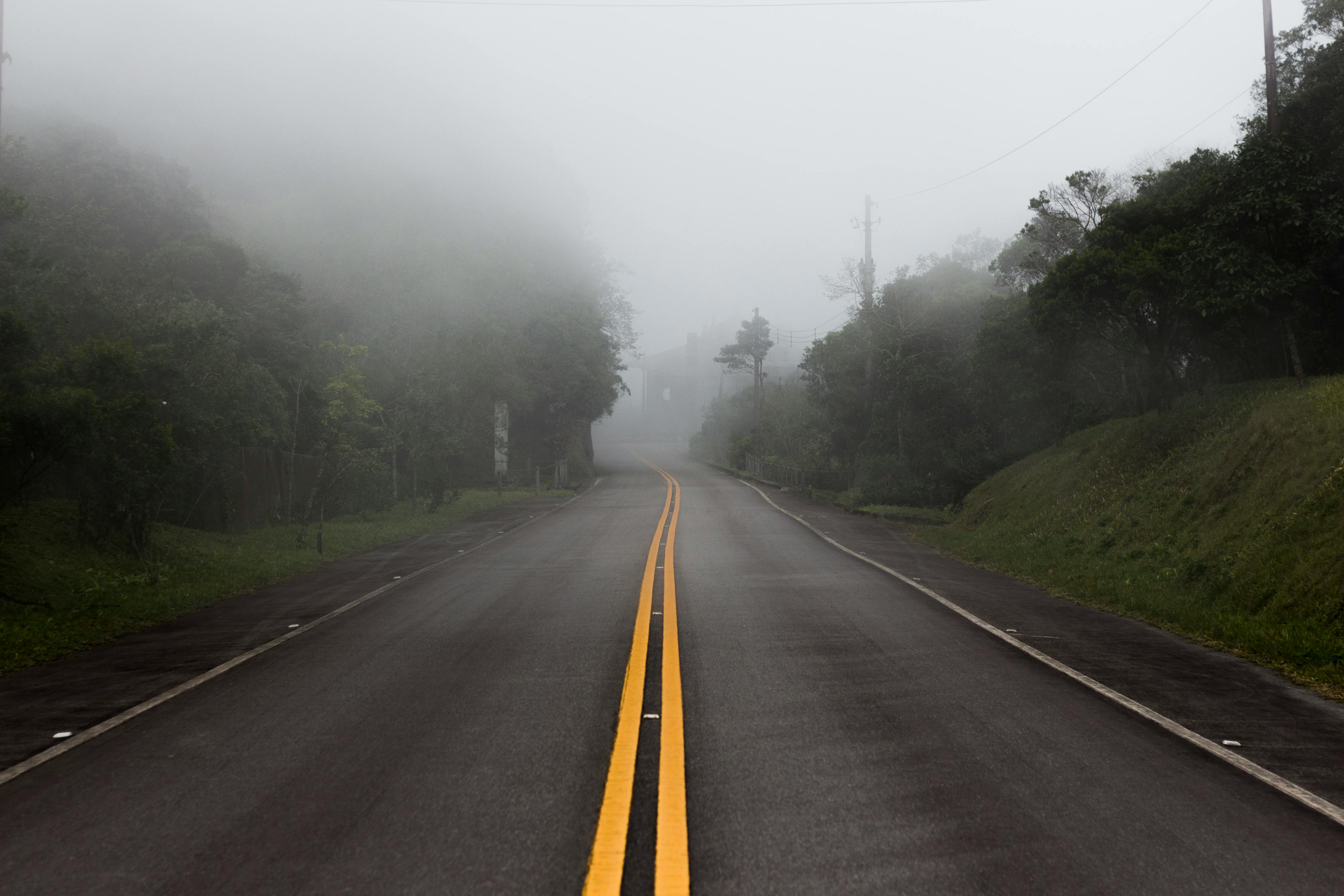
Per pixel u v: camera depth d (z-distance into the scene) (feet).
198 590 40.63
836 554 53.06
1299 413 43.62
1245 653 25.50
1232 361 67.62
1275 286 51.55
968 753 15.89
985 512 73.72
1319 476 35.81
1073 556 47.65
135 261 85.66
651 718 18.24
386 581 43.68
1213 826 12.55
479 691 20.81
